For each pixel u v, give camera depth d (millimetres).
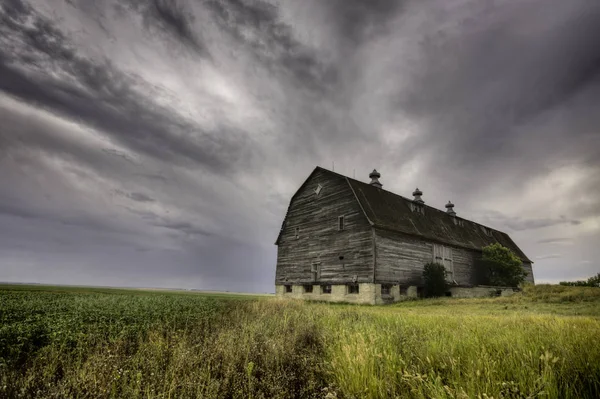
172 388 4059
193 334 8133
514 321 9125
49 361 5516
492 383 3697
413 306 22406
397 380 4336
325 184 31766
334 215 29906
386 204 31172
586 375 4055
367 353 4730
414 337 6449
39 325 8312
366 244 26562
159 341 6414
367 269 25938
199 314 12922
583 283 31141
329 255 29344
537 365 4137
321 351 6301
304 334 7648
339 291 27578
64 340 6605
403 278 27828
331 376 4809
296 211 34344
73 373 4719
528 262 48719
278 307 15734
